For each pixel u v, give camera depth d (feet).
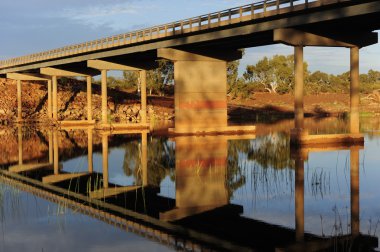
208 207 52.60
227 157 92.48
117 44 161.79
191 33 134.62
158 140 129.08
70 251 37.63
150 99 273.33
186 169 78.95
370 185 63.10
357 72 117.29
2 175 75.82
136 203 55.06
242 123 190.70
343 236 40.83
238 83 312.50
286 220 46.47
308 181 66.69
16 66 226.17
